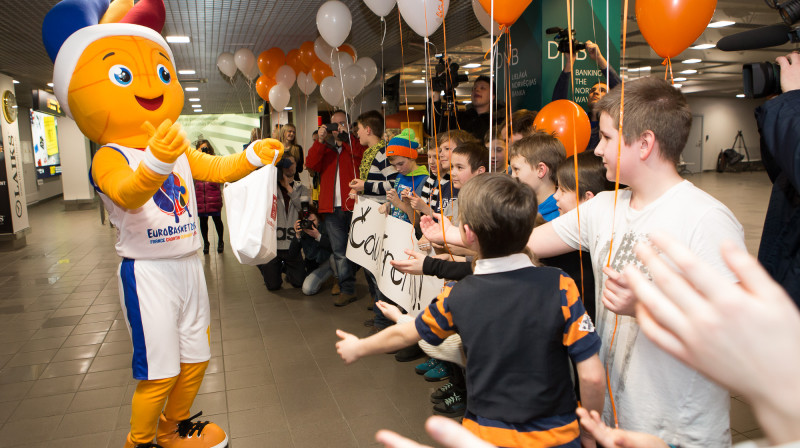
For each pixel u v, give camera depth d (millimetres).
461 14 5387
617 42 4180
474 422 1251
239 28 6020
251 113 19078
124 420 2707
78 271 6203
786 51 9703
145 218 2064
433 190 2984
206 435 2352
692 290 327
